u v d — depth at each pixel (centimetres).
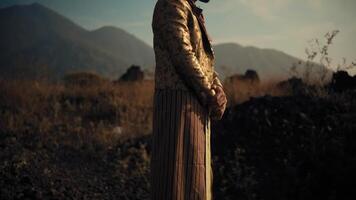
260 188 445
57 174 512
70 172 529
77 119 822
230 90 906
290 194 418
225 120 620
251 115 594
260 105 611
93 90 1095
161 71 248
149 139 670
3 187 441
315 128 506
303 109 566
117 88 1110
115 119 843
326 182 410
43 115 847
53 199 428
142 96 1020
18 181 462
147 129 745
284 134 521
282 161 479
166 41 236
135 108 913
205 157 248
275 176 457
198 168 243
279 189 432
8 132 695
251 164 499
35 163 541
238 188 450
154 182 247
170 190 238
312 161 445
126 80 1393
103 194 464
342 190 394
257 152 518
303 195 407
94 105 969
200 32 251
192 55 234
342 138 464
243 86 937
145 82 1217
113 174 534
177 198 237
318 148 464
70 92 1096
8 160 534
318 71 707
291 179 434
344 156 432
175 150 240
